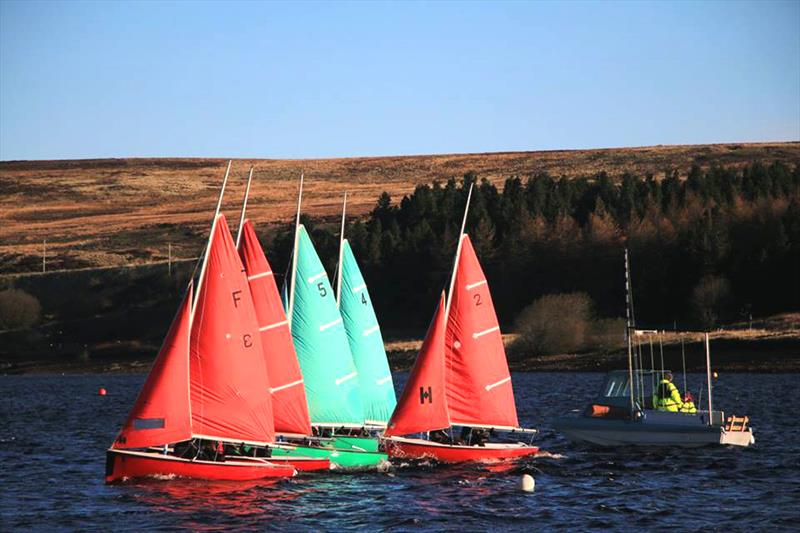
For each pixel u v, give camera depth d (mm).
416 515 50406
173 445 60281
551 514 50875
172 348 54938
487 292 66312
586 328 193375
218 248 56156
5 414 118000
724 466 64625
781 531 47156
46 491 57906
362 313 69062
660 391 74688
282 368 59438
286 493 54781
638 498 54750
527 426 93000
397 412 63656
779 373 161500
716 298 198375
